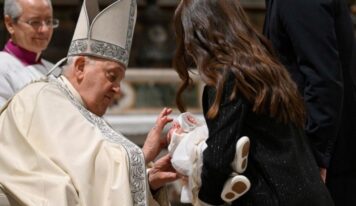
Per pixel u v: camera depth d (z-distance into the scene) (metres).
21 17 4.60
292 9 3.75
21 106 3.34
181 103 3.54
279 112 3.11
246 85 3.04
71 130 3.24
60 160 3.12
